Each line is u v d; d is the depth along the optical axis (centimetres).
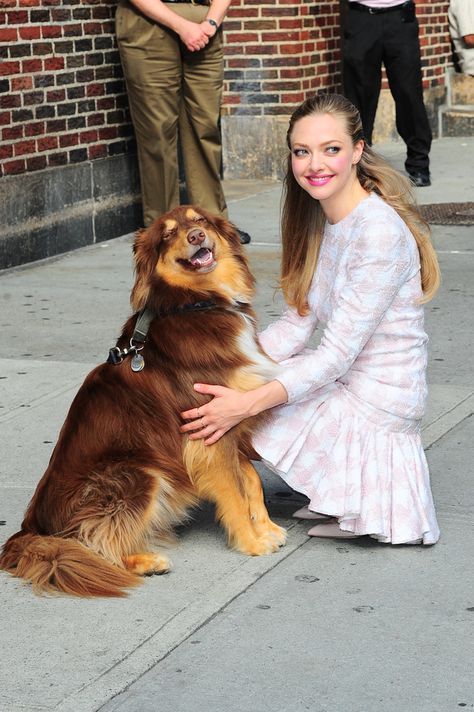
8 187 775
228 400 343
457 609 321
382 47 1014
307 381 351
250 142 1114
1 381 548
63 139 827
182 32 800
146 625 316
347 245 363
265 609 324
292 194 379
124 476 343
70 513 347
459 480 419
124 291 718
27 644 306
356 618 317
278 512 400
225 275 361
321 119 354
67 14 817
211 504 411
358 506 355
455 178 1085
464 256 778
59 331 630
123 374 354
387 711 268
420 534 360
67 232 836
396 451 362
